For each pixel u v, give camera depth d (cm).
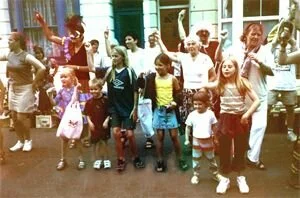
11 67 431
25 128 460
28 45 656
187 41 392
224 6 614
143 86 385
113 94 378
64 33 665
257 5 601
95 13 639
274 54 405
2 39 631
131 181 361
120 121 385
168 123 372
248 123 321
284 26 315
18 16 690
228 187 335
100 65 517
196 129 338
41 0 674
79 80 424
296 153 331
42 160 433
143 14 652
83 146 471
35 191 344
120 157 388
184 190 335
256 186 336
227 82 318
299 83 476
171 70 409
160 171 381
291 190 323
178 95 378
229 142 323
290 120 450
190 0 624
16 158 443
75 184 359
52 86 562
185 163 385
